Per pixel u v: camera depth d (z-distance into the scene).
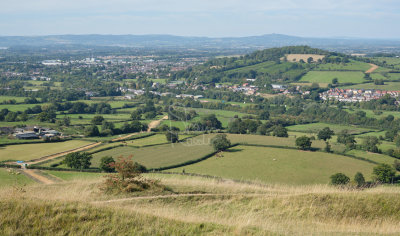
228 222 22.25
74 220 19.75
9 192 25.31
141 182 29.30
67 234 18.66
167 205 25.53
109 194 27.36
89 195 27.02
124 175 29.12
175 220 21.12
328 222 23.97
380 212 25.11
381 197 26.72
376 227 22.94
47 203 21.23
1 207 20.06
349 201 26.27
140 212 21.88
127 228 19.55
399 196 27.02
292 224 23.05
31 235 18.20
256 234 19.95
